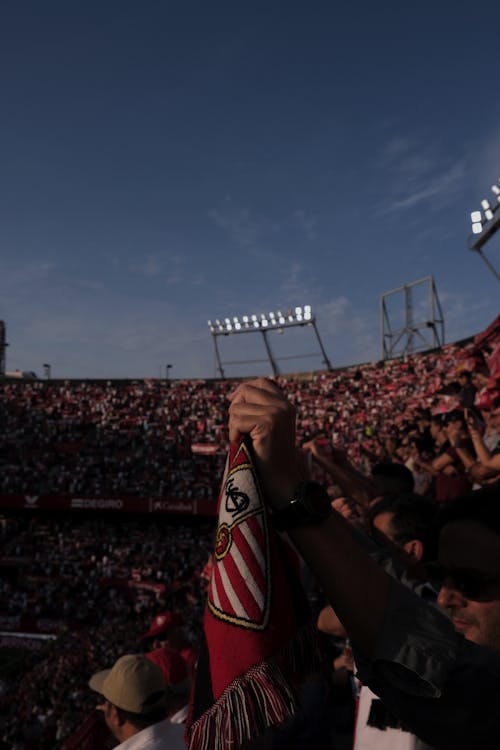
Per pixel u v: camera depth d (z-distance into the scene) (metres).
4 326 72.06
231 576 1.31
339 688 5.54
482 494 1.44
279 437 1.31
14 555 42.72
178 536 43.44
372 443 21.84
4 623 37.38
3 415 55.16
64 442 51.12
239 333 65.06
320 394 54.25
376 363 55.12
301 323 62.81
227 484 1.38
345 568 1.21
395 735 2.21
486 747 1.11
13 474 47.16
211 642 1.32
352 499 3.91
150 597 38.41
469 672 1.14
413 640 1.17
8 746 20.45
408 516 2.96
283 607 1.30
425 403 43.75
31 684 23.98
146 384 59.94
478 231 28.89
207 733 1.25
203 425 52.19
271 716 1.21
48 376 71.88
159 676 3.87
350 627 1.21
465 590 1.40
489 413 9.77
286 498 1.26
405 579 2.84
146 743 3.55
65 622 36.66
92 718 7.10
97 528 44.53
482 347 24.53
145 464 47.53
